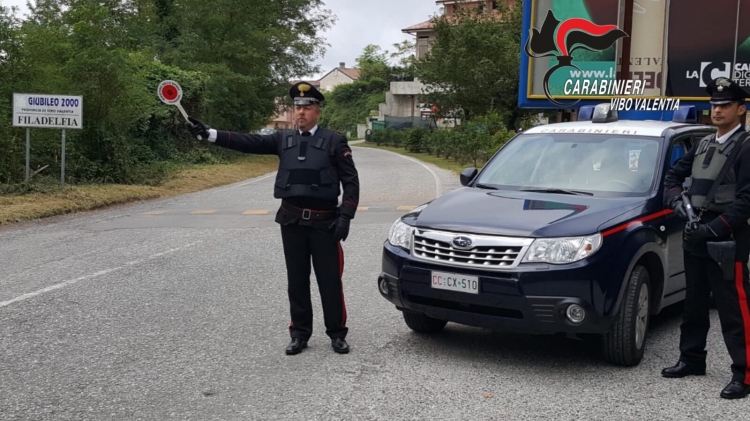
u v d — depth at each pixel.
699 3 14.09
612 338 5.00
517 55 32.75
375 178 21.77
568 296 4.68
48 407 4.34
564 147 6.32
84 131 18.42
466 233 4.99
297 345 5.39
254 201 15.95
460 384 4.77
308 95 5.29
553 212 5.12
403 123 62.59
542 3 14.68
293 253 5.38
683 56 14.27
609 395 4.59
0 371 4.95
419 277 5.09
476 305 4.92
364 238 10.57
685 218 4.72
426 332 5.92
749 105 13.63
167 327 6.04
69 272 8.18
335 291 5.40
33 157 16.86
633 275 5.03
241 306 6.74
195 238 10.62
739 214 4.45
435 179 21.23
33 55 16.84
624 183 5.75
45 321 6.17
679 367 4.95
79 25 18.14
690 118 7.76
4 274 8.06
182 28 32.38
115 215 13.58
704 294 4.83
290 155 5.35
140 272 8.21
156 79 25.42
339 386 4.71
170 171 22.20
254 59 32.62
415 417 4.21
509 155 6.53
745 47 13.96
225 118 32.59
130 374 4.91
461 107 35.88
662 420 4.18
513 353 5.45
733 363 4.62
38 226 12.06
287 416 4.22
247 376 4.90
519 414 4.26
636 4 14.38
